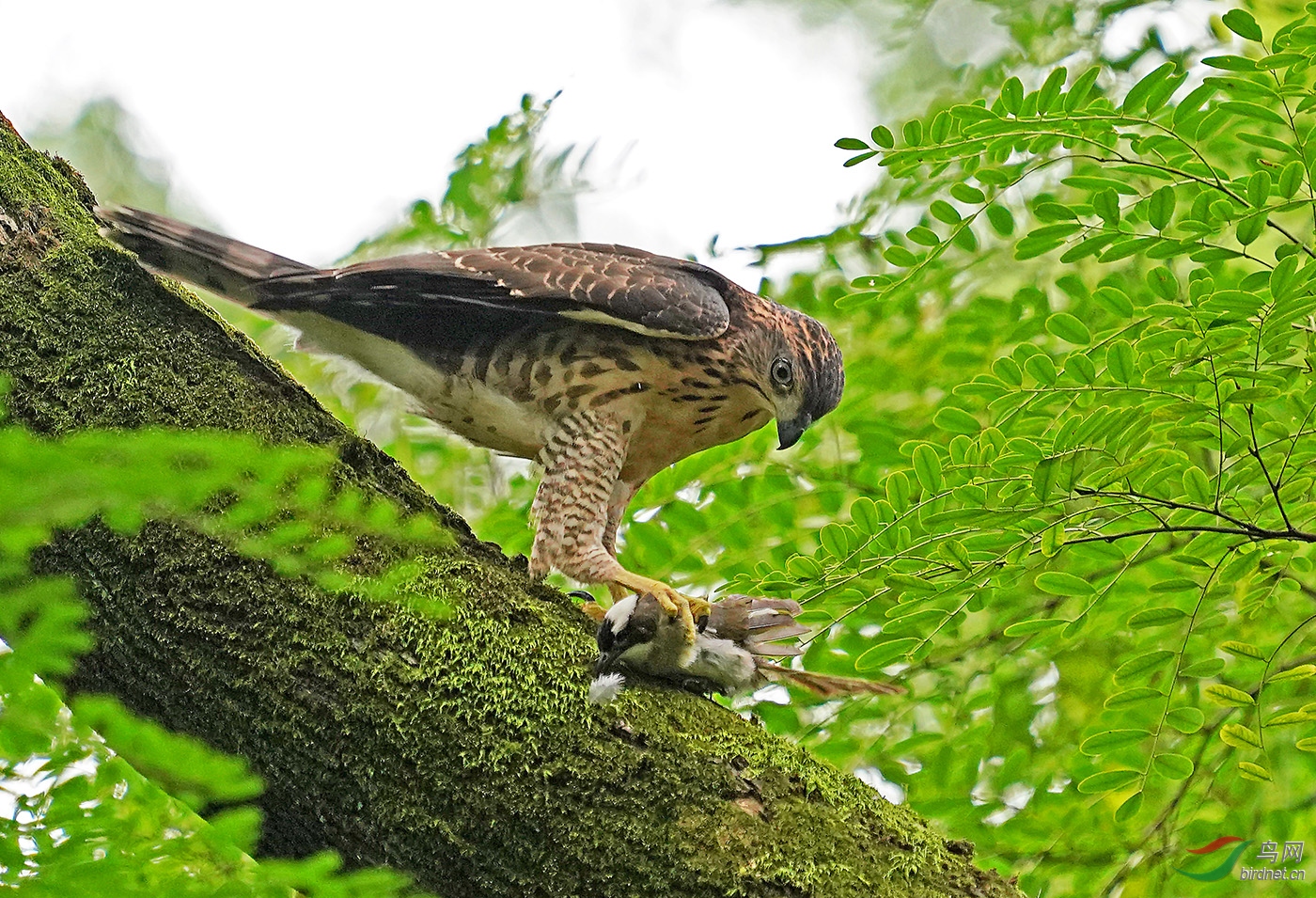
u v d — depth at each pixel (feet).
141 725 14.35
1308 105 21.70
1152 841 31.22
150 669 19.26
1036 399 23.89
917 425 34.86
